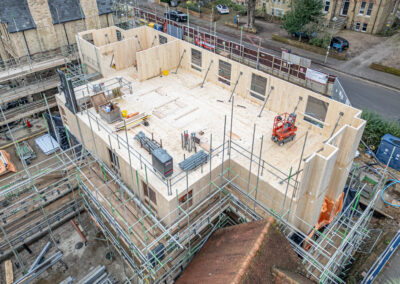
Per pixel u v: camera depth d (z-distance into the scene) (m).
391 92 34.62
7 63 29.62
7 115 25.77
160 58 24.28
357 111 16.80
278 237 13.52
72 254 19.77
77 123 20.06
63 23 29.22
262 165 15.38
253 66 37.22
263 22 53.50
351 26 48.25
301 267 13.64
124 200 17.17
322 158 13.57
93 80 25.39
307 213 15.74
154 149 16.20
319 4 42.78
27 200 20.22
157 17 44.19
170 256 15.73
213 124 19.66
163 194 14.74
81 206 21.61
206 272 13.30
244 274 11.94
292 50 43.72
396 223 21.72
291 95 19.28
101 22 31.89
